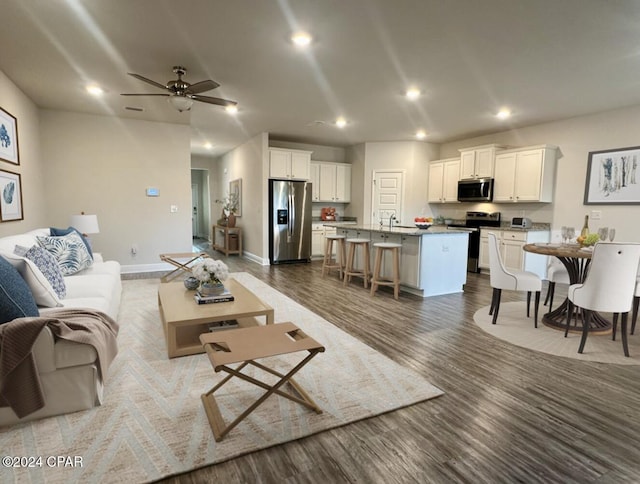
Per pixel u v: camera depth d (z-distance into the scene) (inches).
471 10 98.3
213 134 275.0
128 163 224.7
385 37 114.4
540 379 95.4
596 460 65.1
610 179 196.1
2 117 140.2
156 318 138.2
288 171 285.4
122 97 176.9
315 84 158.6
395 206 295.3
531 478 60.6
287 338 75.9
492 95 171.6
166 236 238.7
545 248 132.3
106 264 158.4
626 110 189.0
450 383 92.6
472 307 163.9
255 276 230.5
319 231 310.8
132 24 106.4
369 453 66.2
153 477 58.9
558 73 143.4
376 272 182.1
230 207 343.6
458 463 63.9
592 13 98.9
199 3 95.3
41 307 90.4
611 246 106.1
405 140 288.8
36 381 71.7
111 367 97.7
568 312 126.0
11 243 111.2
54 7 97.0
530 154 221.3
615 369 101.9
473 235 251.3
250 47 121.9
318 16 102.0
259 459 64.1
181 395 84.1
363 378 94.1
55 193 207.3
